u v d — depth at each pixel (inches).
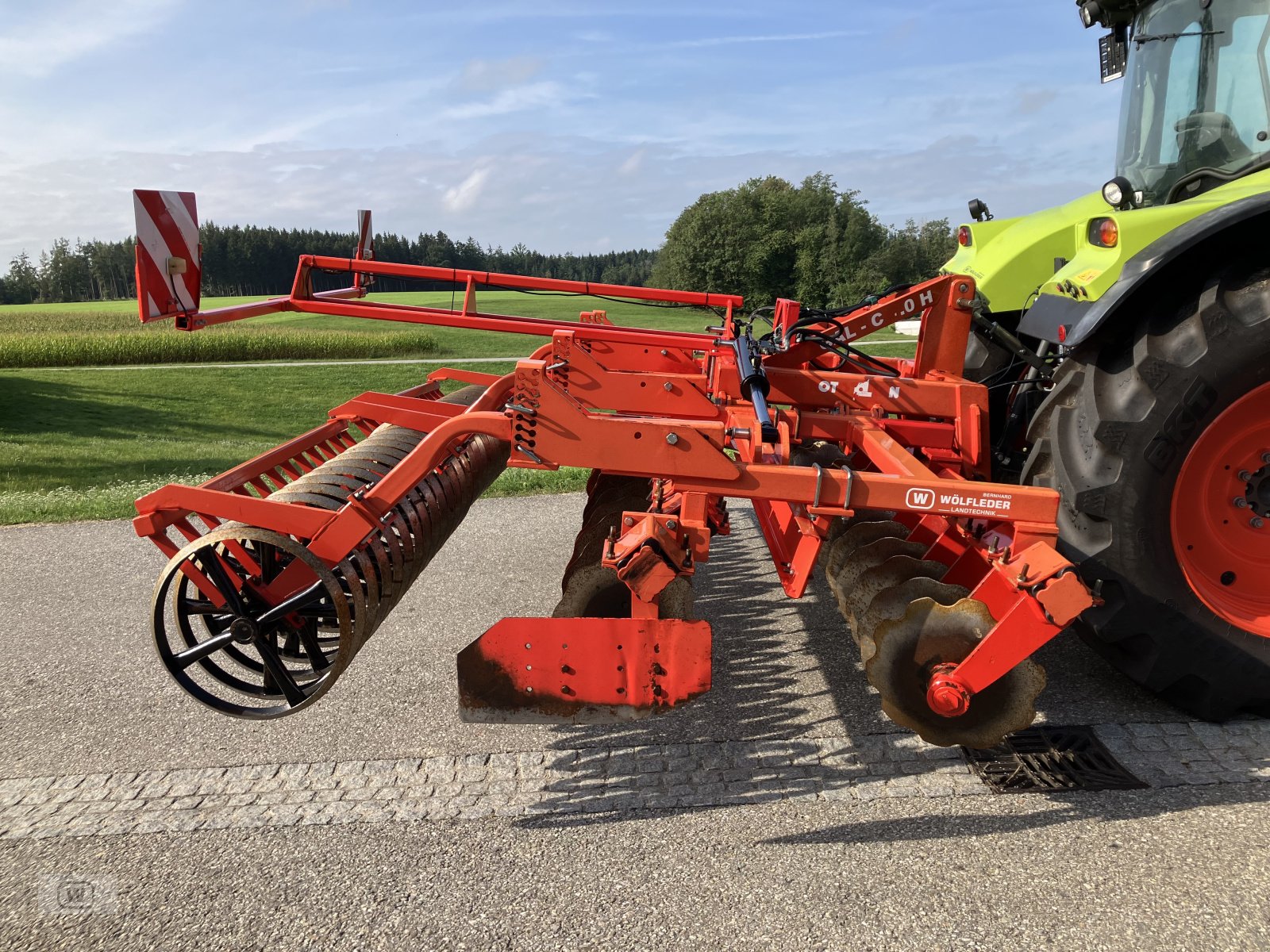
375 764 117.0
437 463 112.1
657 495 121.8
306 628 112.4
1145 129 164.1
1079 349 123.7
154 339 1275.8
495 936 83.5
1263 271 110.3
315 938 84.2
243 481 126.6
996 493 99.3
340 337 1314.0
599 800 106.3
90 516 259.8
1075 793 104.0
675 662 102.7
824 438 138.9
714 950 80.6
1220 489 117.8
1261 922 81.8
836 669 141.8
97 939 84.8
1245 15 142.1
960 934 81.6
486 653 103.6
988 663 95.9
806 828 99.0
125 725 130.7
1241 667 114.9
